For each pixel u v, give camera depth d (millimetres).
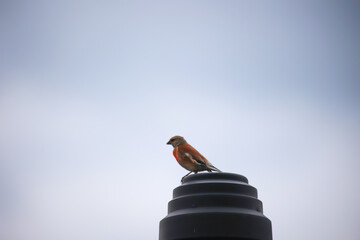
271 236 5625
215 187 5715
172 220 5496
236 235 5215
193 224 5320
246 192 5781
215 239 5250
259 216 5438
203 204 5562
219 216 5273
